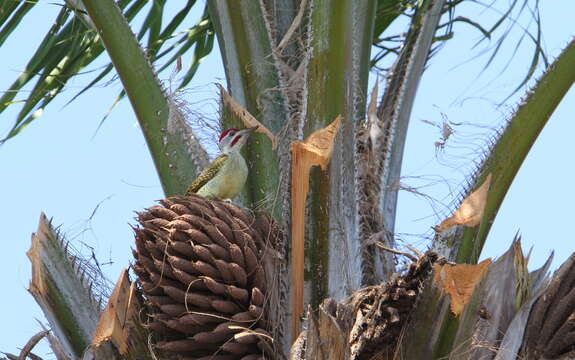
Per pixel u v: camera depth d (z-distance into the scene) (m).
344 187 10.27
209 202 10.41
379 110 12.38
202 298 9.74
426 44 12.77
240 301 9.83
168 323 9.75
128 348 10.06
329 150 10.05
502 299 9.51
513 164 11.40
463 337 9.24
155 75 11.95
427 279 9.27
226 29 12.06
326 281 9.86
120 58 11.82
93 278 11.18
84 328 10.87
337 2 10.69
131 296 10.22
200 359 9.71
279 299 9.90
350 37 10.69
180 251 9.88
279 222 11.09
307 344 8.68
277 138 11.40
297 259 9.89
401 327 9.32
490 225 11.28
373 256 10.64
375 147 11.66
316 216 10.01
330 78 10.59
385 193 11.45
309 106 10.59
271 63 11.82
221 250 9.90
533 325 9.52
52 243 11.09
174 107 11.89
